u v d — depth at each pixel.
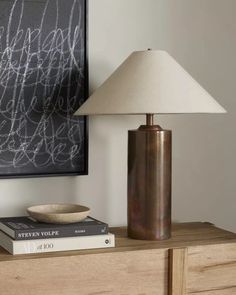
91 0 2.16
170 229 1.99
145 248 1.84
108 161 2.22
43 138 2.10
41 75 2.08
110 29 2.20
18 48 2.05
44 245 1.77
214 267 1.92
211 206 2.40
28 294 1.70
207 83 2.35
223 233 2.08
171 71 1.90
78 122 2.14
